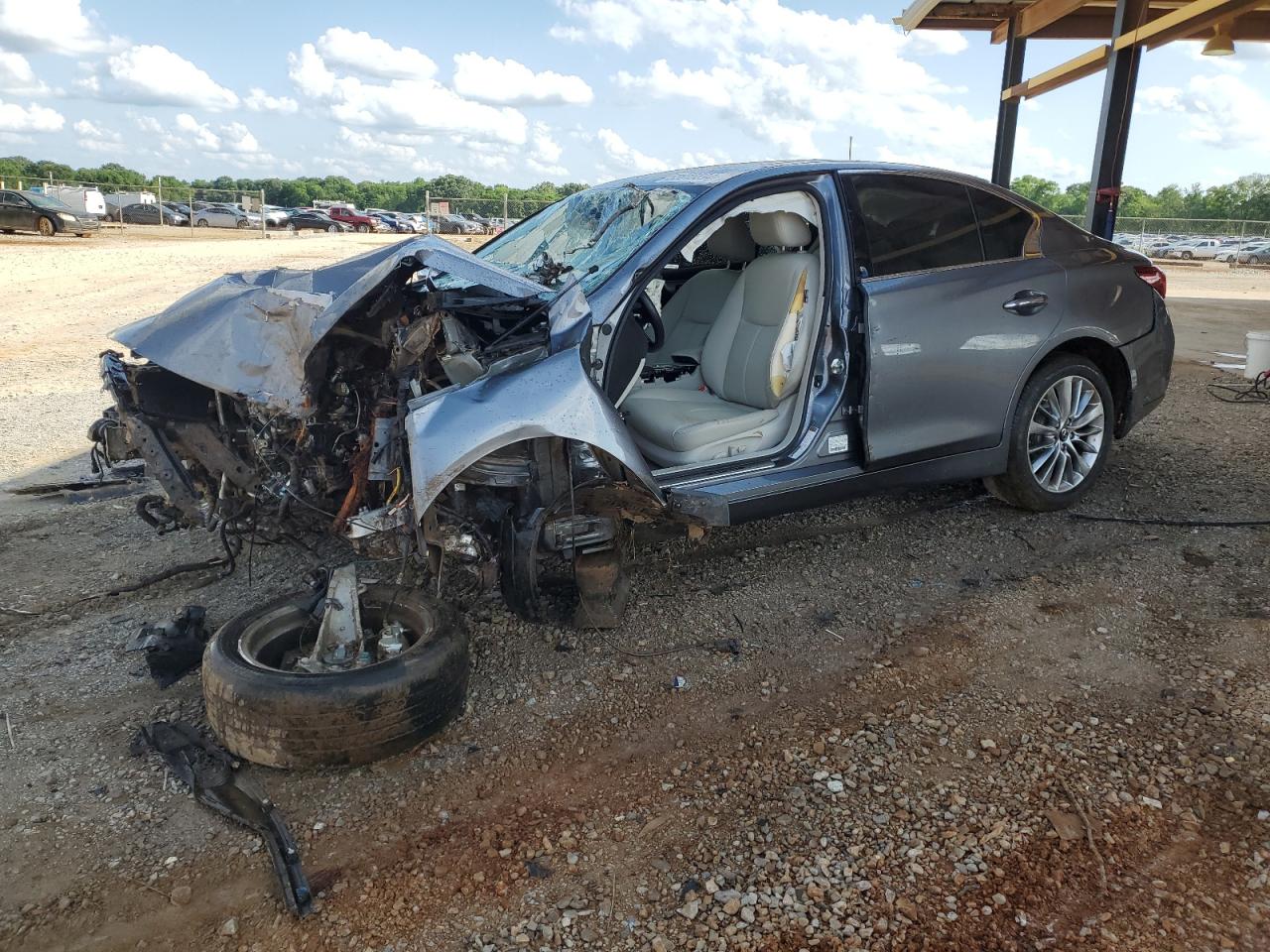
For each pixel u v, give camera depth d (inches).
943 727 112.0
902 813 96.9
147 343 126.6
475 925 83.4
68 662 130.3
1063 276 167.5
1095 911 83.4
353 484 121.0
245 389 120.3
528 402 110.5
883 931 81.7
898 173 154.7
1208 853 90.0
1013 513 180.7
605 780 103.9
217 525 131.3
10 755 108.8
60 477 213.9
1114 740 108.1
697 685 123.1
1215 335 424.5
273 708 99.5
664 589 151.0
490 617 140.6
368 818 97.9
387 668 104.0
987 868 88.9
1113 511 179.8
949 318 151.9
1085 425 177.6
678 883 88.1
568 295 121.4
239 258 725.3
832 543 169.0
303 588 146.8
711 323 178.7
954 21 434.6
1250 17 388.8
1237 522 170.7
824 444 145.8
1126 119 346.0
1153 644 129.6
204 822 97.3
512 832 95.6
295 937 82.2
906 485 156.9
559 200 182.1
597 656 130.3
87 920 84.0
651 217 139.6
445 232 1085.8
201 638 129.7
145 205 1438.2
